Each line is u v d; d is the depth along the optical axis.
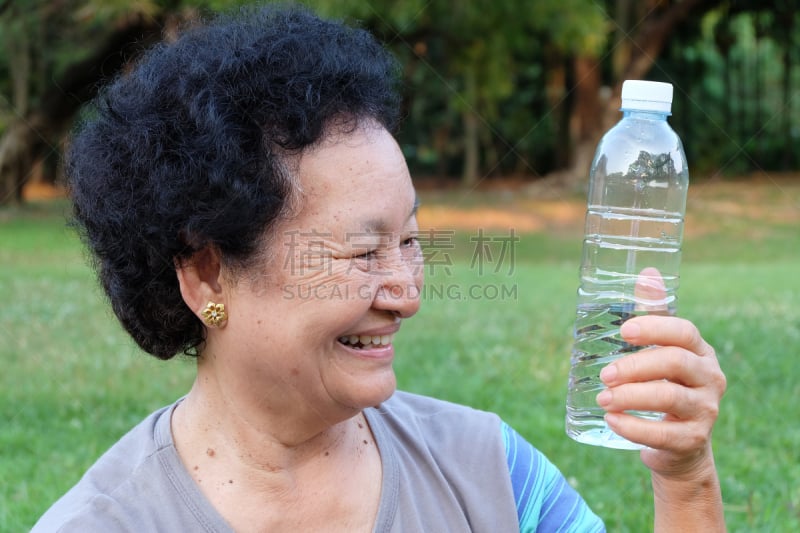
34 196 16.95
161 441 1.44
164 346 1.49
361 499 1.48
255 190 1.31
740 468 3.72
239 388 1.42
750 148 20.98
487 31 13.56
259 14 1.48
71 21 13.58
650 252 1.89
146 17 12.07
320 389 1.38
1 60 15.07
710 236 13.41
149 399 4.68
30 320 6.36
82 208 1.48
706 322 6.32
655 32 17.34
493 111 16.53
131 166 1.38
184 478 1.41
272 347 1.36
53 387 4.82
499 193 18.86
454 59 14.39
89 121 1.48
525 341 5.86
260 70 1.33
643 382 1.29
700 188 18.08
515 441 1.64
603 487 3.53
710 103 21.73
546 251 12.07
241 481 1.43
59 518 1.37
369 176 1.34
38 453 3.90
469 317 6.57
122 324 1.50
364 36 1.47
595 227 1.92
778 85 23.16
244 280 1.35
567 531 1.59
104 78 1.66
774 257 11.65
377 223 1.34
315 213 1.33
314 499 1.45
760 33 20.45
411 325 6.29
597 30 13.29
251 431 1.43
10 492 3.44
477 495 1.54
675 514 1.42
